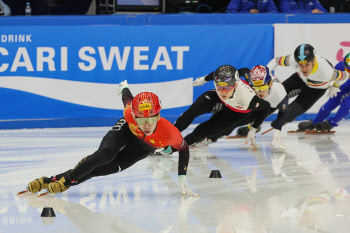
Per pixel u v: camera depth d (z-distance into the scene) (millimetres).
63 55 21203
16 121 21094
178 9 24594
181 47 22141
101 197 12930
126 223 11172
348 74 19141
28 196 12875
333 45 23281
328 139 20312
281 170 15867
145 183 14250
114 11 23516
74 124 21688
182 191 12922
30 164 15891
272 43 22906
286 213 11984
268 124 22891
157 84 22094
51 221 11172
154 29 21828
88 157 11883
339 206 12516
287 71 22875
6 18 20609
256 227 11055
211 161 16891
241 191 13695
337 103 20781
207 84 22594
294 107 19219
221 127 16516
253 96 15656
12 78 20828
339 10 26875
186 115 16562
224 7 26453
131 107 11672
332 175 15352
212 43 22406
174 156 17359
